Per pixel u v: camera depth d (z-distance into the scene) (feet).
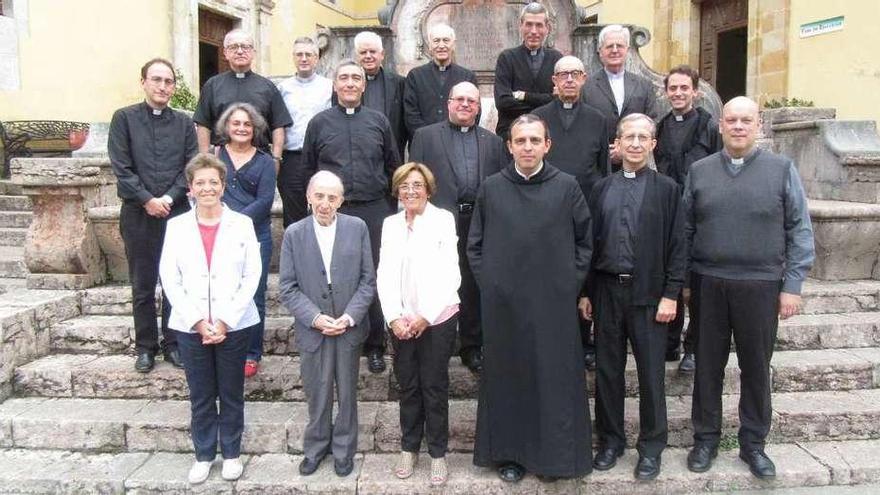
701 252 11.92
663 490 11.87
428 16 24.20
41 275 16.52
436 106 15.97
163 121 13.83
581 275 11.71
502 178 11.94
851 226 17.26
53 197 16.53
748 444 12.05
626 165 11.93
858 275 17.89
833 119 22.57
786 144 22.94
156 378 13.96
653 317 11.80
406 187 11.57
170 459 12.64
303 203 16.30
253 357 13.91
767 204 11.42
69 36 31.96
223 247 11.50
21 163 16.17
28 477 11.99
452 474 11.97
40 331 14.88
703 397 12.13
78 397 14.06
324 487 11.72
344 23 66.33
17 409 13.46
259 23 49.60
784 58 31.76
